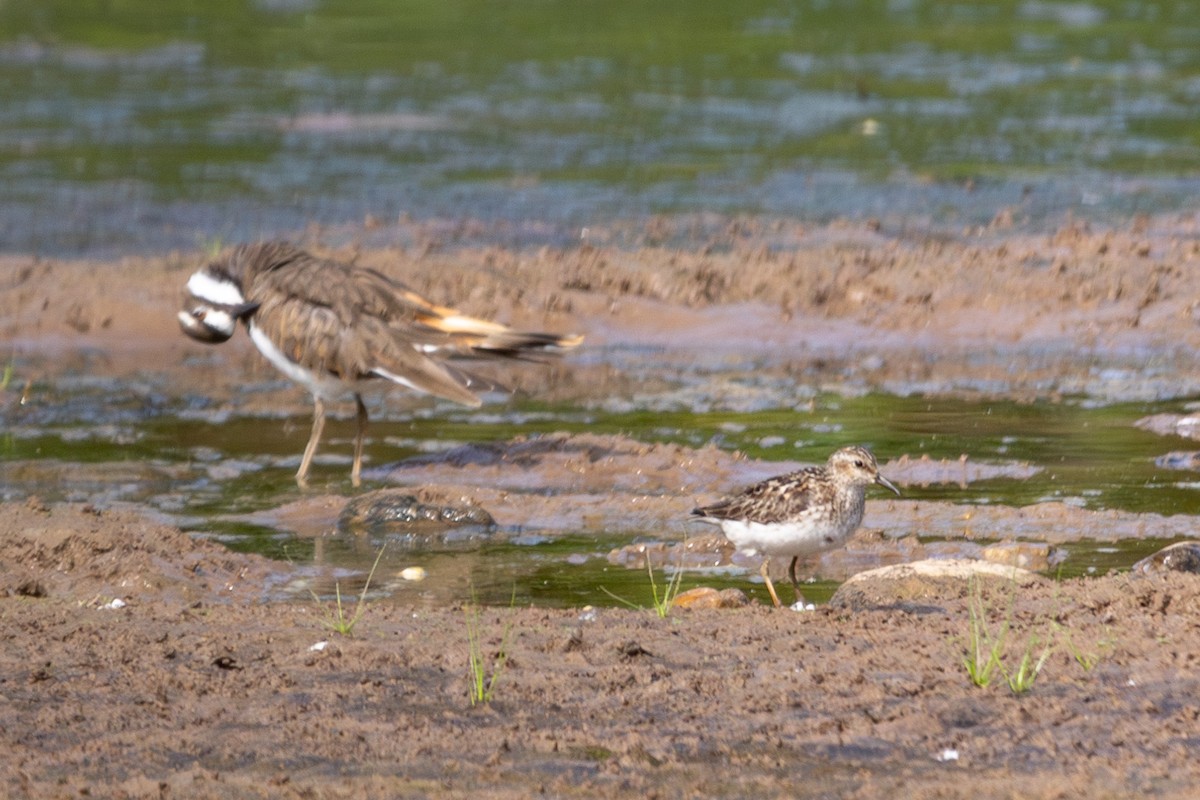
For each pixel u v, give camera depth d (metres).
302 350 14.26
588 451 15.09
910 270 20.61
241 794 7.61
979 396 17.14
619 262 20.86
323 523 13.37
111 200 24.88
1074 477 14.25
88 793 7.61
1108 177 26.09
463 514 13.27
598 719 8.54
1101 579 11.02
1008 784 7.62
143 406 17.16
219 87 34.16
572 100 32.69
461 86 34.09
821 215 23.91
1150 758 7.90
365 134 29.80
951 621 10.18
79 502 13.79
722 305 20.12
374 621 10.34
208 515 13.51
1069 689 8.86
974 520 13.12
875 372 18.22
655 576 11.99
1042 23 40.88
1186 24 40.47
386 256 20.95
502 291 19.89
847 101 32.41
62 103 32.47
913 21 41.22
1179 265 20.52
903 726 8.37
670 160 27.75
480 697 8.79
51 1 43.41
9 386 17.69
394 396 17.77
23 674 9.14
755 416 16.55
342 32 40.09
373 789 7.67
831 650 9.61
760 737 8.27
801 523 10.85
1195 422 15.78
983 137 29.25
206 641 9.79
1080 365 18.22
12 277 20.45
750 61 36.34
